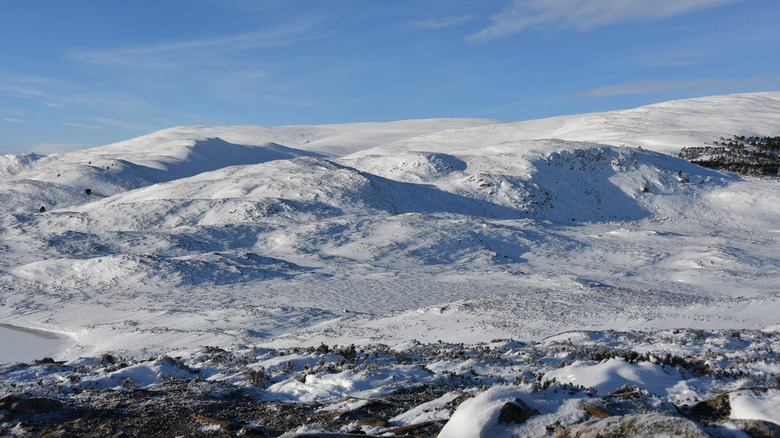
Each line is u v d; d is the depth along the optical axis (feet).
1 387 33.14
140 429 22.44
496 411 16.29
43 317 137.59
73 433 21.84
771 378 28.81
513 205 366.43
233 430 22.29
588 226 338.75
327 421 23.86
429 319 108.68
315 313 131.23
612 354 36.68
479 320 103.14
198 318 127.34
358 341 88.28
